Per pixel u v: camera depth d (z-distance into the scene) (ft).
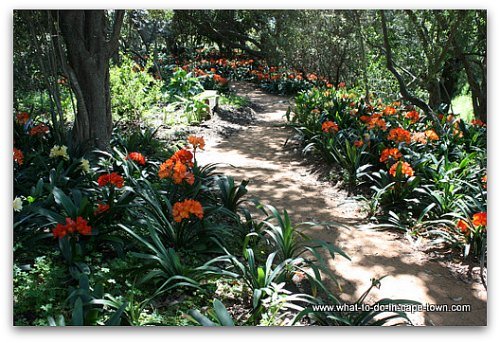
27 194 14.84
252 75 75.36
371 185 20.68
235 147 29.32
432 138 21.68
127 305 9.83
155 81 38.06
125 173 16.08
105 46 19.98
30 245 12.36
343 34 46.75
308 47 55.72
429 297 12.45
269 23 69.00
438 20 27.84
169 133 29.91
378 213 17.97
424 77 34.47
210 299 11.43
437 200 16.47
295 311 11.19
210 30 74.38
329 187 21.50
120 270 11.43
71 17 18.81
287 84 62.03
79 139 19.76
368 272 13.64
